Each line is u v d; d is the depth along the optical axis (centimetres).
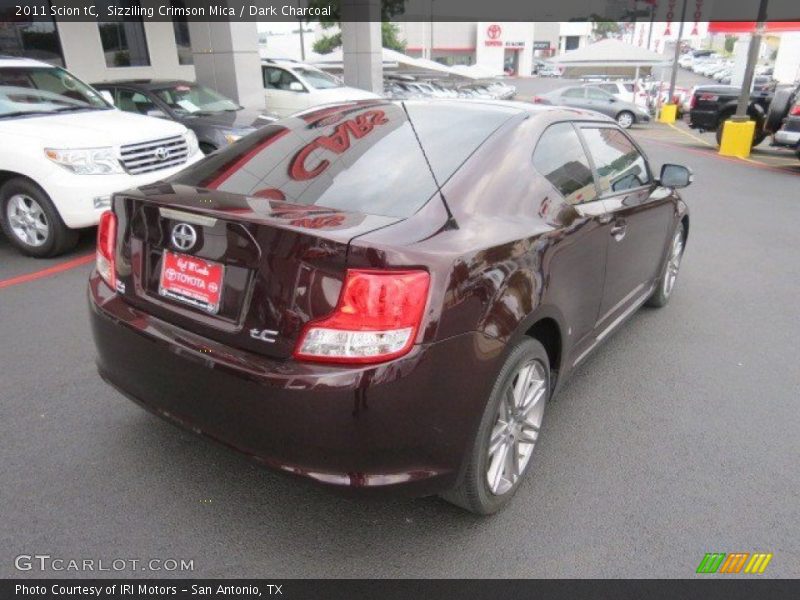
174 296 241
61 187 550
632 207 362
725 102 1698
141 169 605
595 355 423
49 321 442
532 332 278
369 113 312
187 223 232
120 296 262
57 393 345
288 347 209
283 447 211
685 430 335
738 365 413
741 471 301
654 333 462
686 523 264
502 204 257
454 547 247
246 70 1318
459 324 214
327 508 265
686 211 493
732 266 634
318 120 314
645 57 2812
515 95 4162
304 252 205
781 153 1641
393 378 201
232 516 258
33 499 263
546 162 294
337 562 238
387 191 248
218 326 226
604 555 245
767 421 346
